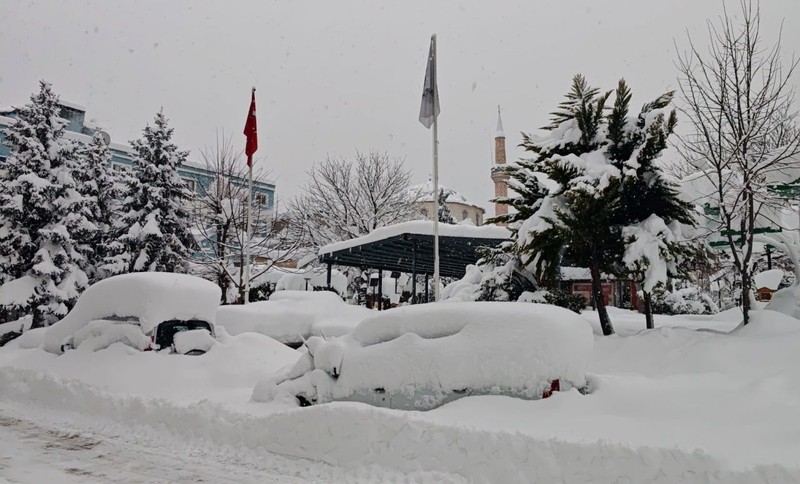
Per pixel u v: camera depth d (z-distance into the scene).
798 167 10.02
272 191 37.28
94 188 24.64
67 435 6.89
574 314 6.17
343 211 33.91
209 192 26.73
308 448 5.75
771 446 4.24
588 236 10.13
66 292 21.64
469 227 15.65
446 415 5.34
